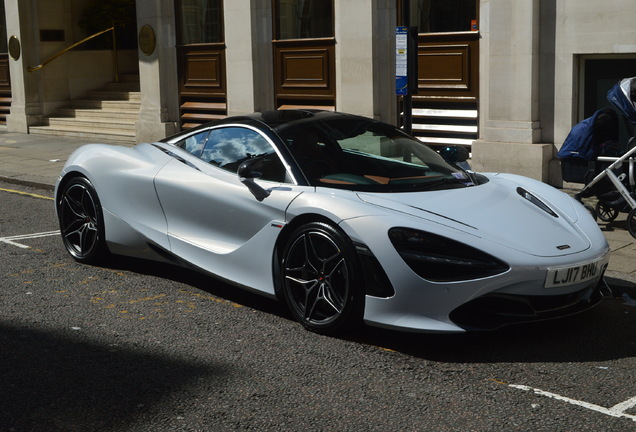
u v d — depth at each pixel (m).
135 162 5.94
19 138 16.08
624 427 3.47
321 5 11.77
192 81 13.91
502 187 5.23
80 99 17.75
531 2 9.29
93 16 17.86
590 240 4.72
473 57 10.18
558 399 3.78
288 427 3.47
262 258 4.97
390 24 10.95
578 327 4.87
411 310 4.29
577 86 9.45
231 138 5.49
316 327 4.66
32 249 6.85
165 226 5.67
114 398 3.76
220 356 4.33
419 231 4.30
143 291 5.57
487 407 3.68
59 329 4.77
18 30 16.89
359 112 11.27
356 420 3.54
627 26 8.78
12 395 3.79
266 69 12.64
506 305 4.34
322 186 4.82
